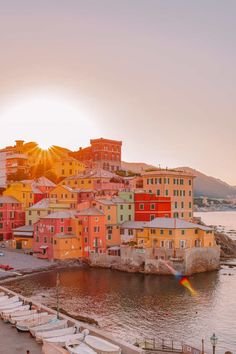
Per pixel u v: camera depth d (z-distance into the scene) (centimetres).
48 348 4703
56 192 15650
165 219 11925
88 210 12875
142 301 8319
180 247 11312
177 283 9894
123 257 11431
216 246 11606
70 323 5594
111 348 4638
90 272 11206
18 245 13988
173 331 6644
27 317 5819
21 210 15562
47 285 9644
